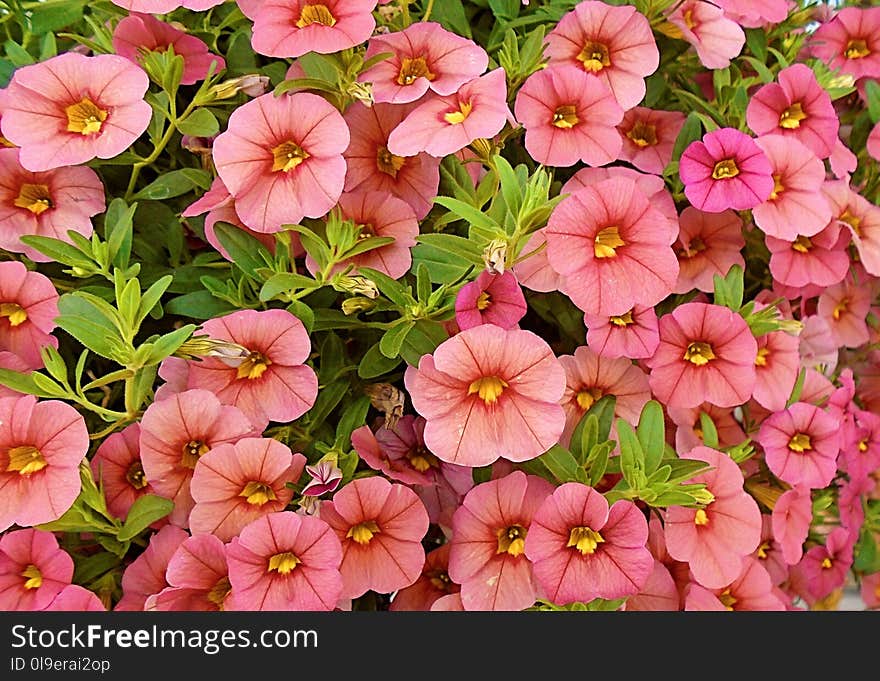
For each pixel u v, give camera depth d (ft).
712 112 1.51
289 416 1.36
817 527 1.62
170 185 1.41
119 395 1.41
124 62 1.37
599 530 1.34
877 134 1.58
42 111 1.36
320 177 1.35
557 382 1.33
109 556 1.38
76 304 1.35
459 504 1.41
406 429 1.42
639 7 1.50
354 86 1.36
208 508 1.34
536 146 1.41
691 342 1.42
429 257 1.40
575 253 1.36
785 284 1.49
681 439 1.43
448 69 1.39
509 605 1.35
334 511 1.35
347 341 1.44
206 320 1.39
